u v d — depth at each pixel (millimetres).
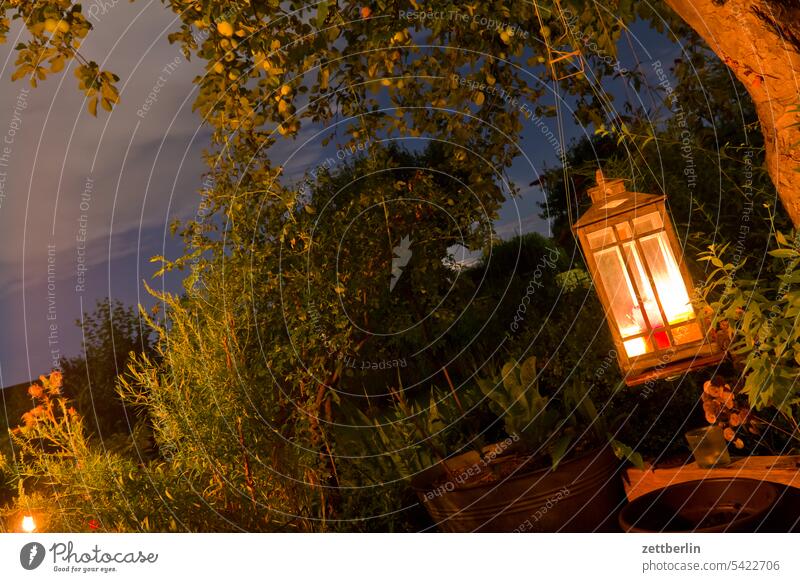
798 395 2344
